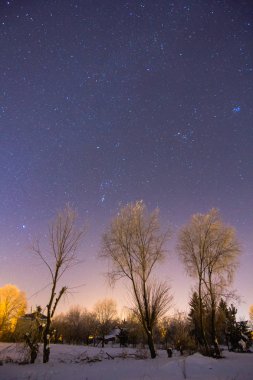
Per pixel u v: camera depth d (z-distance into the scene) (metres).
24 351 22.52
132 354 26.33
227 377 15.38
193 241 29.52
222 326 35.59
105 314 68.50
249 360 22.89
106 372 17.09
